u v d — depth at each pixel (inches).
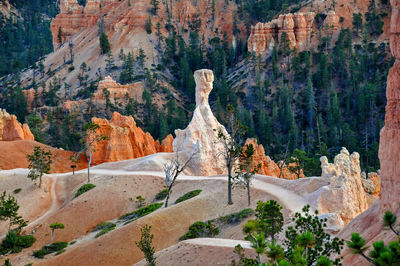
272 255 1072.2
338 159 2632.9
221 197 2859.3
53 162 4598.9
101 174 3843.5
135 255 2396.7
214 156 3821.4
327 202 2395.4
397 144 1126.4
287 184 2832.2
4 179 3880.4
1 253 2746.1
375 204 1316.4
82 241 2866.6
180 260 1927.9
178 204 2800.2
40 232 2992.1
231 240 2073.1
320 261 901.8
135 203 3294.8
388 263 742.5
